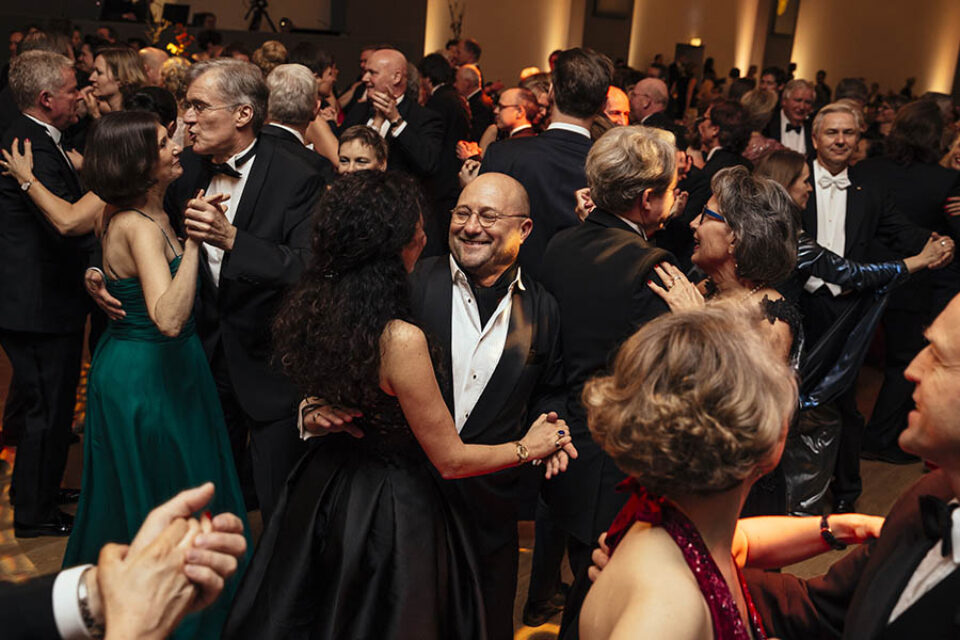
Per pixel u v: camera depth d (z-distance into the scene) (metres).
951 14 21.30
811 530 1.39
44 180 3.12
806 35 22.23
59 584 0.97
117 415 2.42
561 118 3.22
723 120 4.27
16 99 3.19
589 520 2.19
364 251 1.74
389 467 1.88
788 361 2.04
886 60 22.12
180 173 2.47
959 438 1.05
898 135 4.24
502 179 2.18
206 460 2.56
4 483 3.65
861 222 3.67
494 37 17.66
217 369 2.89
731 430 1.01
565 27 18.69
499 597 2.21
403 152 4.35
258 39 13.14
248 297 2.58
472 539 1.98
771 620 1.34
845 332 3.11
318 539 1.87
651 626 0.95
